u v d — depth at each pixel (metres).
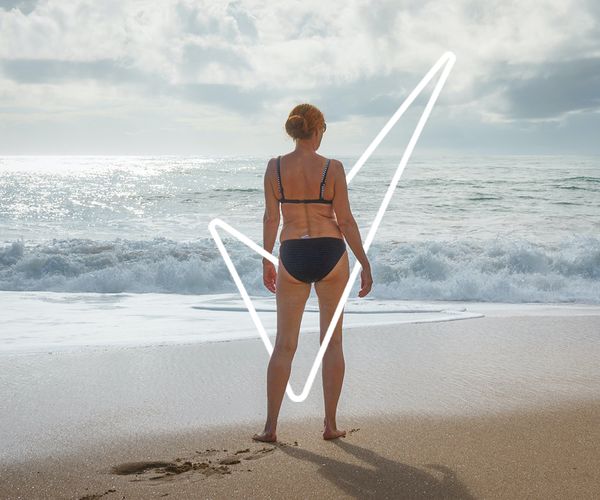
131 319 8.15
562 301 10.29
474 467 3.19
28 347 6.10
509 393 4.52
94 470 3.18
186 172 50.25
